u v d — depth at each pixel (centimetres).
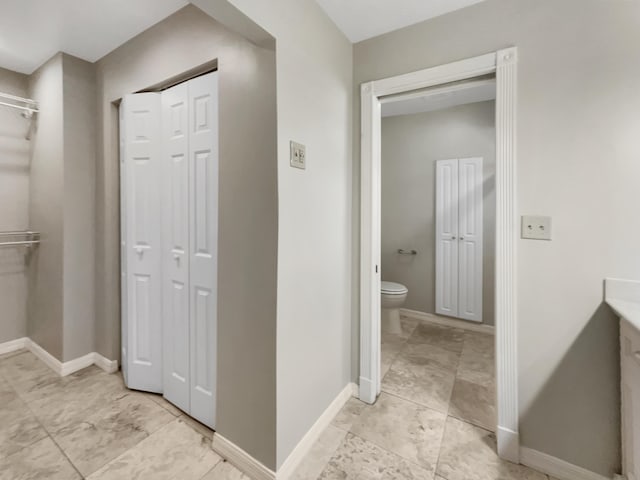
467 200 316
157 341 195
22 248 259
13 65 234
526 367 146
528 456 146
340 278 186
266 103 129
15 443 156
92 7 166
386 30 179
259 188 134
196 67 160
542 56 140
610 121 128
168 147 180
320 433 165
